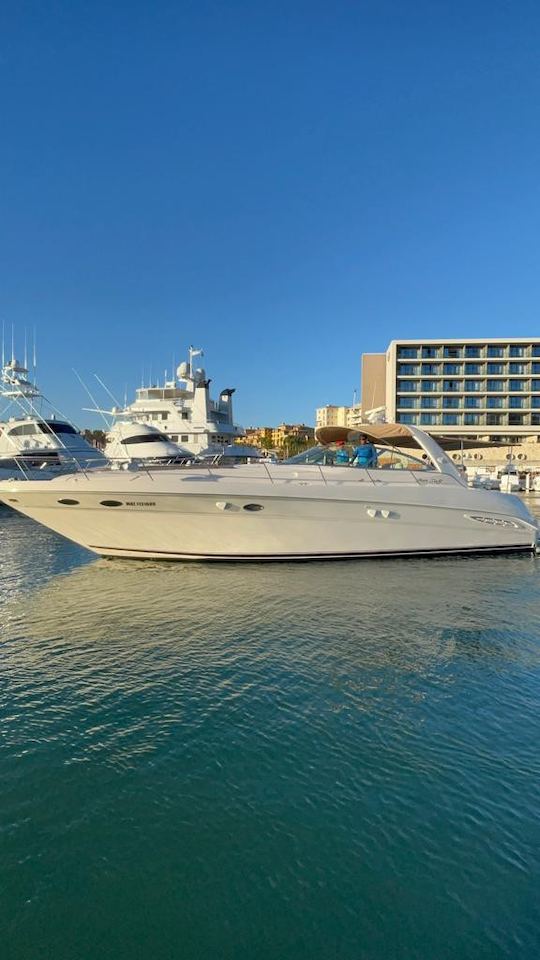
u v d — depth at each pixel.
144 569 11.39
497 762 4.46
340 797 4.05
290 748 4.68
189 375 42.41
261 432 162.50
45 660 6.66
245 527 11.34
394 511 11.70
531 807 3.92
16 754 4.64
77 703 5.53
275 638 7.29
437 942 2.93
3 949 2.91
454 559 12.25
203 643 7.14
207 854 3.54
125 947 2.93
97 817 3.88
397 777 4.27
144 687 5.87
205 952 2.90
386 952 2.88
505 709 5.33
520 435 79.75
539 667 6.32
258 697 5.59
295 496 11.10
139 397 41.88
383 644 7.04
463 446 14.38
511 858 3.47
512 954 2.85
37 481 11.07
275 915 3.11
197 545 11.59
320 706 5.40
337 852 3.54
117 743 4.79
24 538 17.83
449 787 4.14
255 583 10.18
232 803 4.01
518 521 12.44
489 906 3.13
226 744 4.75
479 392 80.06
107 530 11.50
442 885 3.28
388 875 3.36
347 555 11.82
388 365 85.00
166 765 4.46
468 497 12.16
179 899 3.21
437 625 7.80
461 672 6.16
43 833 3.73
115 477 10.91
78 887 3.30
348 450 12.50
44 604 9.12
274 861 3.48
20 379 28.80
